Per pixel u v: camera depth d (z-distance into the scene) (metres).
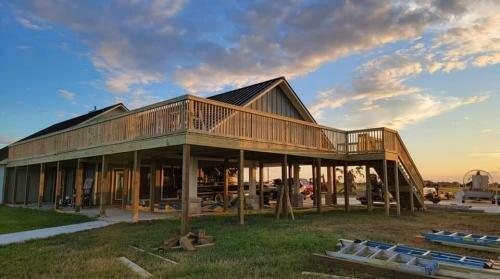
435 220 11.95
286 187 11.95
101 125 12.30
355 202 22.12
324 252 6.18
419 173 16.11
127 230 8.77
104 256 6.06
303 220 11.05
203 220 10.82
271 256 5.91
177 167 17.86
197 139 8.78
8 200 19.80
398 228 9.70
